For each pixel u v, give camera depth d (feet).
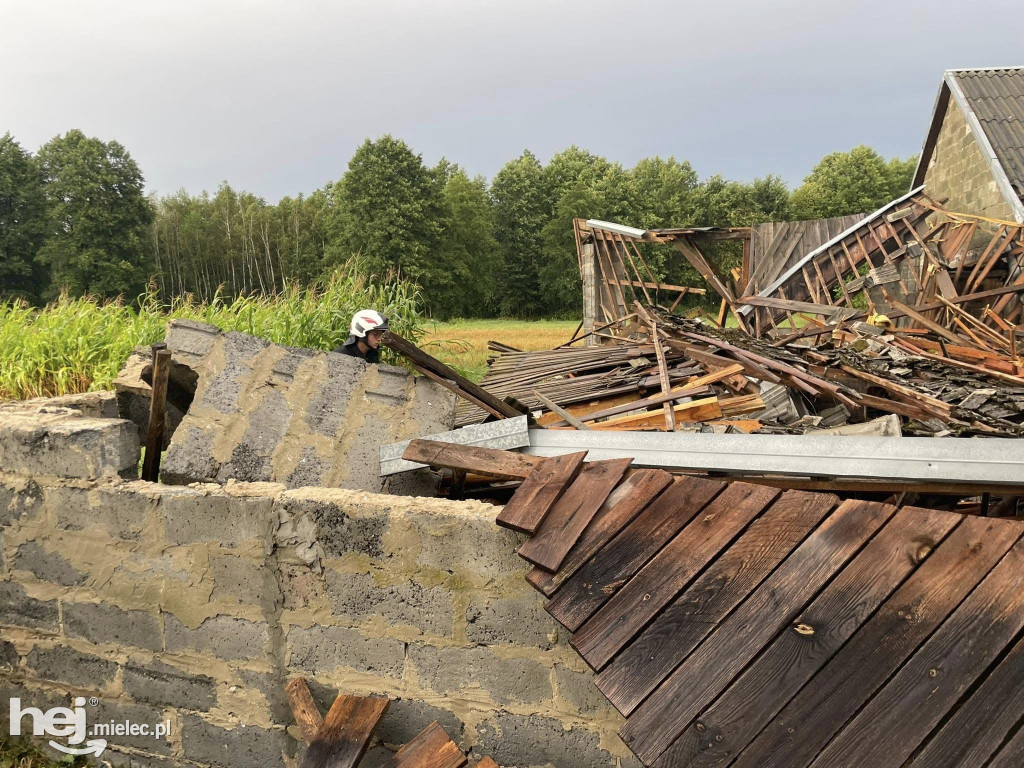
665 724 7.18
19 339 28.40
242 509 10.26
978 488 10.18
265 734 10.68
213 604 10.63
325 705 10.40
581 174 232.53
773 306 42.45
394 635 9.88
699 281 211.41
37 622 11.74
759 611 7.60
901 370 24.43
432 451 10.66
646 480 9.14
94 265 182.60
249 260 222.28
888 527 7.75
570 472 9.56
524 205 238.07
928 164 63.05
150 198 231.71
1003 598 6.94
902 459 9.50
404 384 13.41
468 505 9.68
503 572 9.25
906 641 7.01
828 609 7.41
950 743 6.37
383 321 17.81
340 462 12.23
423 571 9.61
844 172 237.04
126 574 11.05
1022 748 6.15
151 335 29.58
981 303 45.24
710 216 224.12
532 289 237.25
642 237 48.11
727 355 20.58
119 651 11.31
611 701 7.47
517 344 81.61
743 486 8.69
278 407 12.60
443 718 9.82
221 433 12.10
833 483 10.79
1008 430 14.75
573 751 9.29
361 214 189.37
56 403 15.01
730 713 7.08
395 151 189.47
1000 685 6.51
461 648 9.59
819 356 21.15
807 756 6.68
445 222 196.54
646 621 7.82
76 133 192.95
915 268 47.01
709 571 8.02
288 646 10.41
